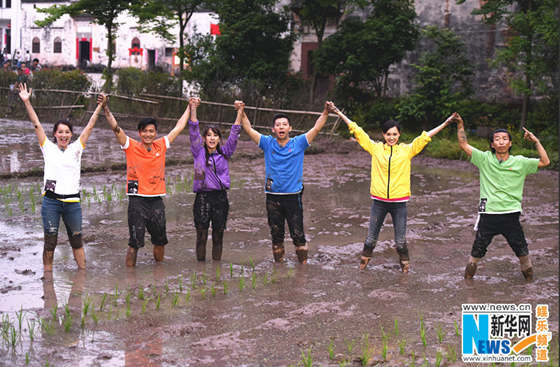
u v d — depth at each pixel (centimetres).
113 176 1194
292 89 2256
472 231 820
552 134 1864
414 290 555
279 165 629
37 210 858
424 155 1798
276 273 605
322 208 959
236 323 460
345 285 568
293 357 399
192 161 1436
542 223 880
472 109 2145
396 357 402
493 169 586
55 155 576
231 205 958
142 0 2441
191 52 2316
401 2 2206
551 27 1711
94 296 512
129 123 2233
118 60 4184
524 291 551
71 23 4256
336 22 2634
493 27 2345
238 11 2273
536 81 1925
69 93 2344
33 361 379
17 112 2388
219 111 2122
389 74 2564
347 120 639
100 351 399
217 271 579
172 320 462
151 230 617
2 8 4459
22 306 479
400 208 616
